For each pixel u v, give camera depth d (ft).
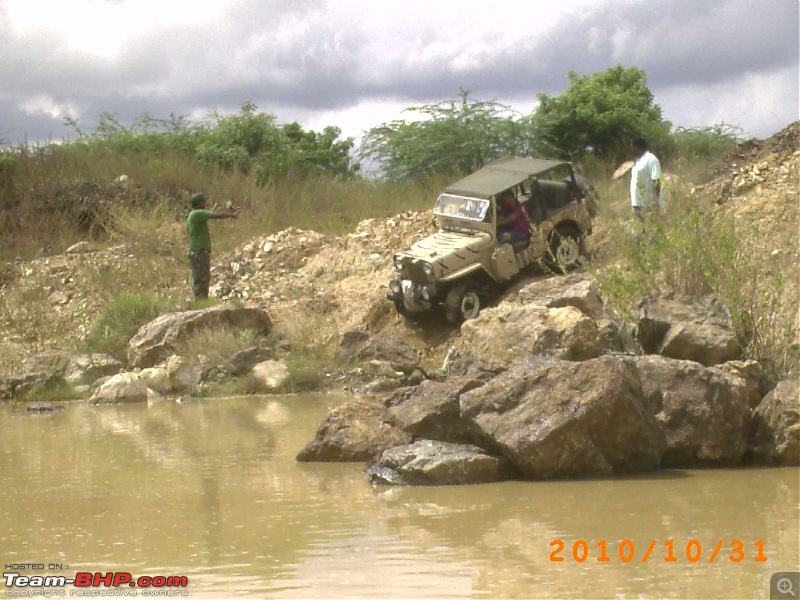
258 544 20.22
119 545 20.49
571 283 40.81
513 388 26.81
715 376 27.35
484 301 51.11
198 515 22.80
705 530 20.25
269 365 45.98
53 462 29.94
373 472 26.14
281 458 29.48
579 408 25.71
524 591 16.78
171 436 33.99
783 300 35.32
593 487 24.70
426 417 28.07
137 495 25.05
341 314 53.88
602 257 52.49
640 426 26.00
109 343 52.16
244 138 89.76
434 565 18.38
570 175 53.21
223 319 50.39
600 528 20.67
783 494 23.35
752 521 20.84
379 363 46.62
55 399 46.34
